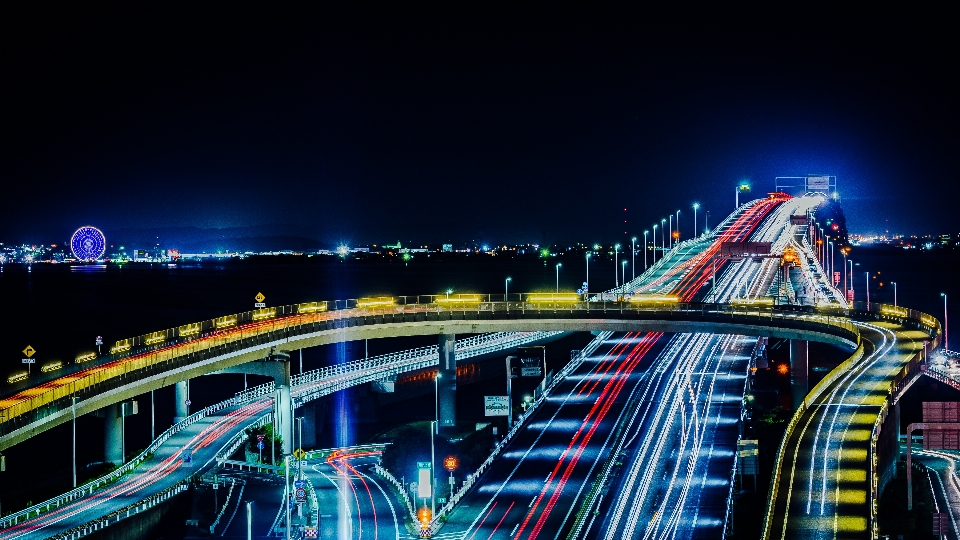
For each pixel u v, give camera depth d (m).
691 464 145.38
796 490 115.25
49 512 132.62
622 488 135.50
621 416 177.50
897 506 126.50
